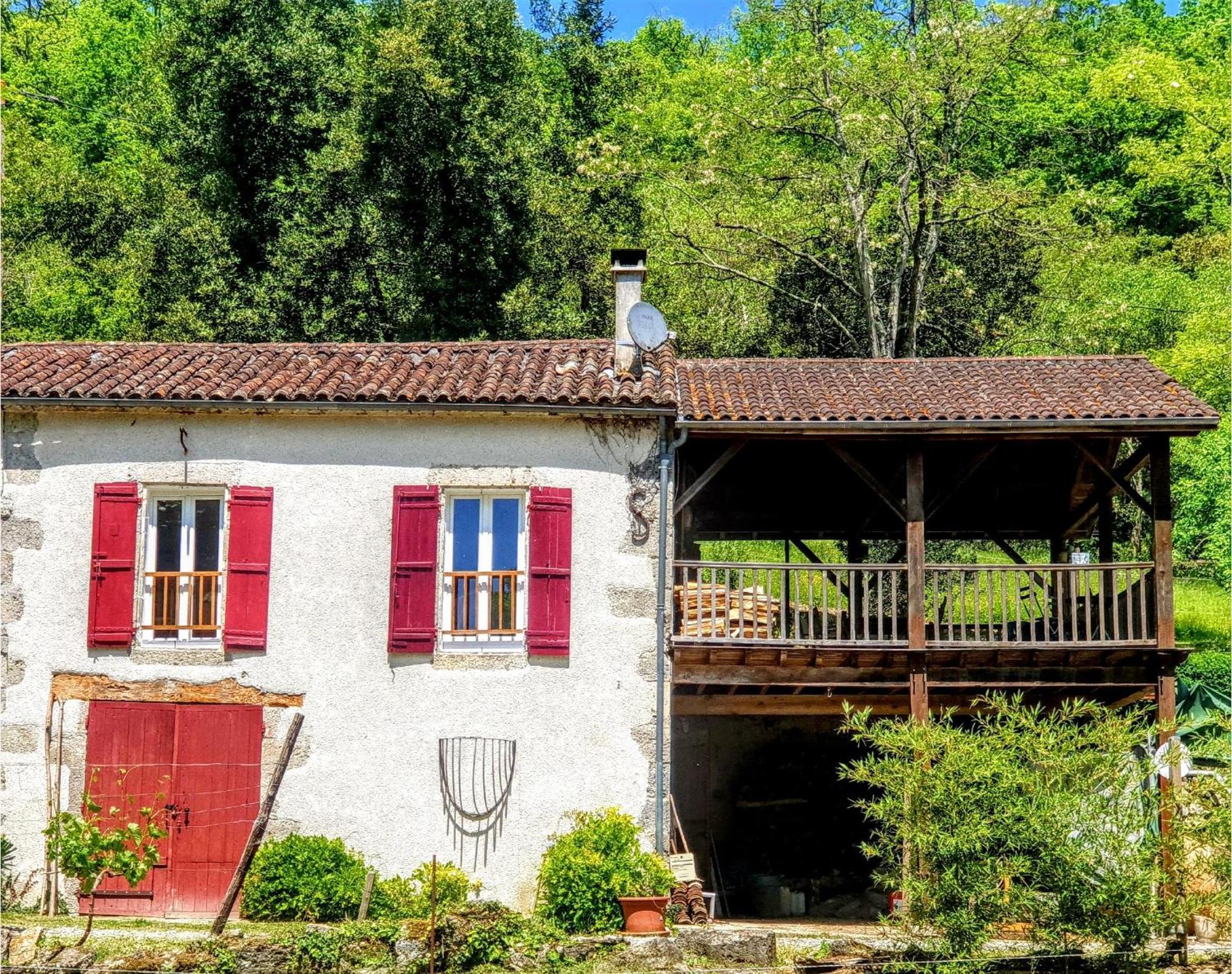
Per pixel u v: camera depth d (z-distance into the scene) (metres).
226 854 14.80
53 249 32.03
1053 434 14.99
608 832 14.20
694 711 16.16
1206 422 14.70
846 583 24.34
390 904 14.16
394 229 29.45
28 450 15.36
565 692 14.87
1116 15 41.25
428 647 14.84
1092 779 12.74
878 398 15.49
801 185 28.36
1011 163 37.62
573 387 15.20
